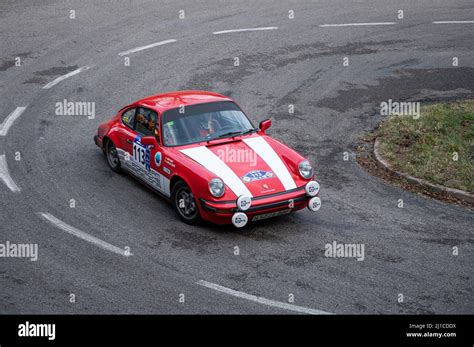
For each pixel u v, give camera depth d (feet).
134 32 53.62
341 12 59.77
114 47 50.26
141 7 60.44
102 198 29.19
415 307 21.18
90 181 31.07
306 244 25.26
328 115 40.22
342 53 50.01
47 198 29.04
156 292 21.72
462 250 25.16
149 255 24.14
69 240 25.25
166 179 27.53
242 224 24.86
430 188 30.94
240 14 58.80
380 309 21.02
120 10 59.36
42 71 45.70
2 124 37.65
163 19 57.06
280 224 27.02
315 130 38.17
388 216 28.09
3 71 45.44
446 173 31.99
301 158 27.17
